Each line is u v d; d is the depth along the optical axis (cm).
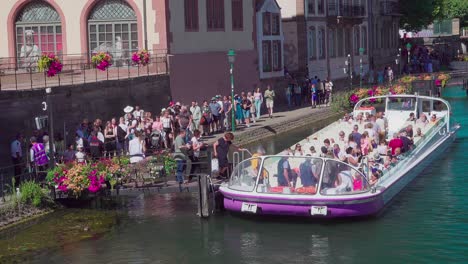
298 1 5972
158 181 2784
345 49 6950
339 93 5431
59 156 2836
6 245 2325
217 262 2192
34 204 2594
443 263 2153
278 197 2486
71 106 3234
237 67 4909
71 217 2612
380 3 7919
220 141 2795
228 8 4806
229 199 2581
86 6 4178
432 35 11212
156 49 4112
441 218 2547
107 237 2403
